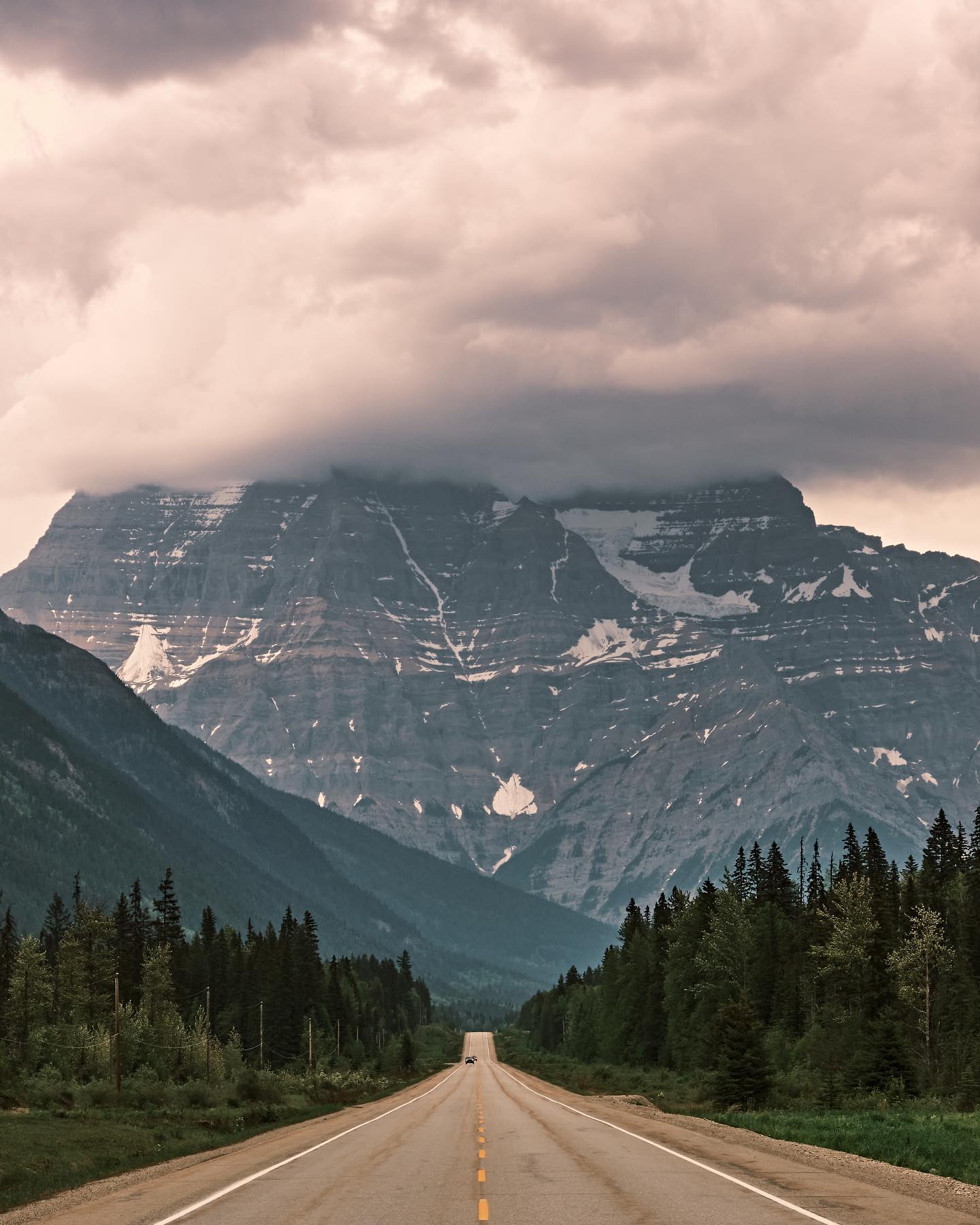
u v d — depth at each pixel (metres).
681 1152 42.81
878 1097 86.44
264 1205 31.08
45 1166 50.19
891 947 118.62
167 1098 103.31
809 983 134.25
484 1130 56.03
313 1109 95.69
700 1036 139.75
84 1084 116.75
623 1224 26.31
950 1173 35.47
